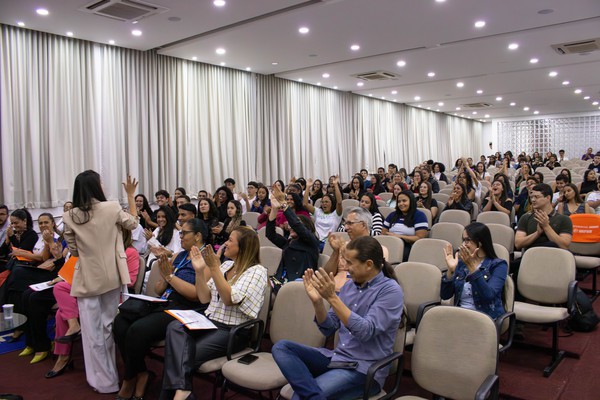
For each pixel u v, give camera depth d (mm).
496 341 2100
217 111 9086
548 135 19797
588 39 7430
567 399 2861
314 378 2320
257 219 6293
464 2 5703
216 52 7973
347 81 10812
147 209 6586
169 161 8352
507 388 3006
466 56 8477
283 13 6000
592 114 18766
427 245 4117
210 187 8977
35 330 3850
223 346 2795
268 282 3080
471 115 18984
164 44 7605
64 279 3615
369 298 2377
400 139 14977
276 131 10438
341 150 12250
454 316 2219
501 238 4520
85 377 3520
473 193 7508
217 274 2770
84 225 3129
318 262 3885
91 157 7324
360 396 2244
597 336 3787
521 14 6184
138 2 5547
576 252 4723
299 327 2777
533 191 4246
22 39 6633
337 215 5770
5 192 6508
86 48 7273
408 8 5875
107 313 3264
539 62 9062
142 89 7941
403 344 2391
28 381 3465
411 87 11781
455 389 2143
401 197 5031
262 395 3076
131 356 3014
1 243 5238
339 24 6473
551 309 3334
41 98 6855
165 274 3092
